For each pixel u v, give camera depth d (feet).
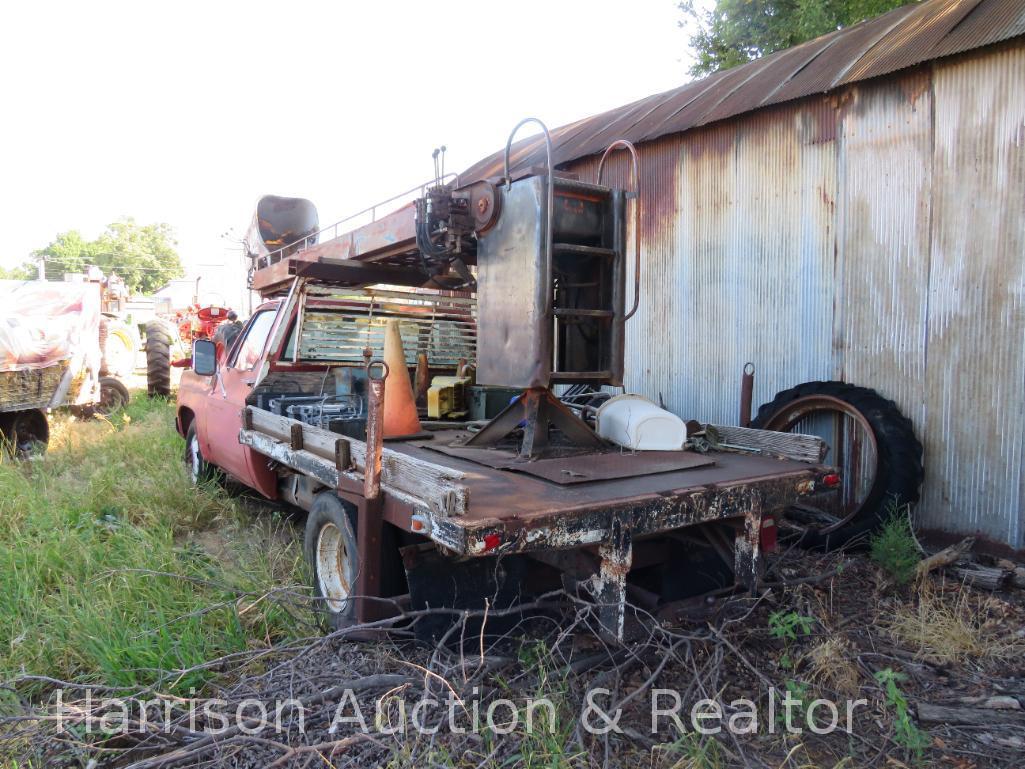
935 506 15.56
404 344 16.46
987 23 14.55
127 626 10.45
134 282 202.08
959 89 14.87
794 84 17.90
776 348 18.70
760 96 18.49
